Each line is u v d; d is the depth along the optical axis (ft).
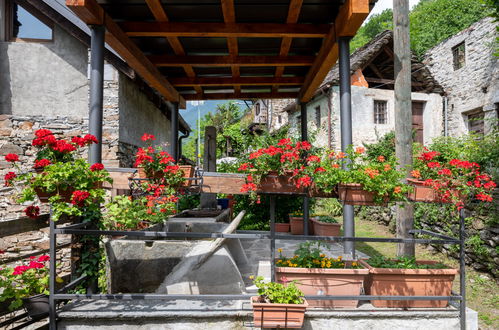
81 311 7.57
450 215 15.46
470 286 12.71
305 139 17.71
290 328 7.51
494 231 13.19
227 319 7.61
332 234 17.31
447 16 50.52
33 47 17.24
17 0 17.07
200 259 8.76
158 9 10.30
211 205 15.92
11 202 16.62
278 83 17.01
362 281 8.04
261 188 8.25
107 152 17.11
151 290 8.98
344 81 10.27
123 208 9.46
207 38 13.03
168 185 8.70
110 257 8.75
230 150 64.44
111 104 17.26
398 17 11.63
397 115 11.63
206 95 19.90
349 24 9.48
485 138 15.71
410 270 7.89
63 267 17.08
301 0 9.78
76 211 7.07
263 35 11.55
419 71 33.30
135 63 12.52
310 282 8.02
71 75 17.43
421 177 8.38
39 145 7.32
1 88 16.90
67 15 16.11
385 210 22.82
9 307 7.95
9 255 16.55
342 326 7.66
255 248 14.82
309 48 13.96
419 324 7.75
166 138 30.32
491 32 27.53
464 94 30.86
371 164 8.02
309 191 8.36
